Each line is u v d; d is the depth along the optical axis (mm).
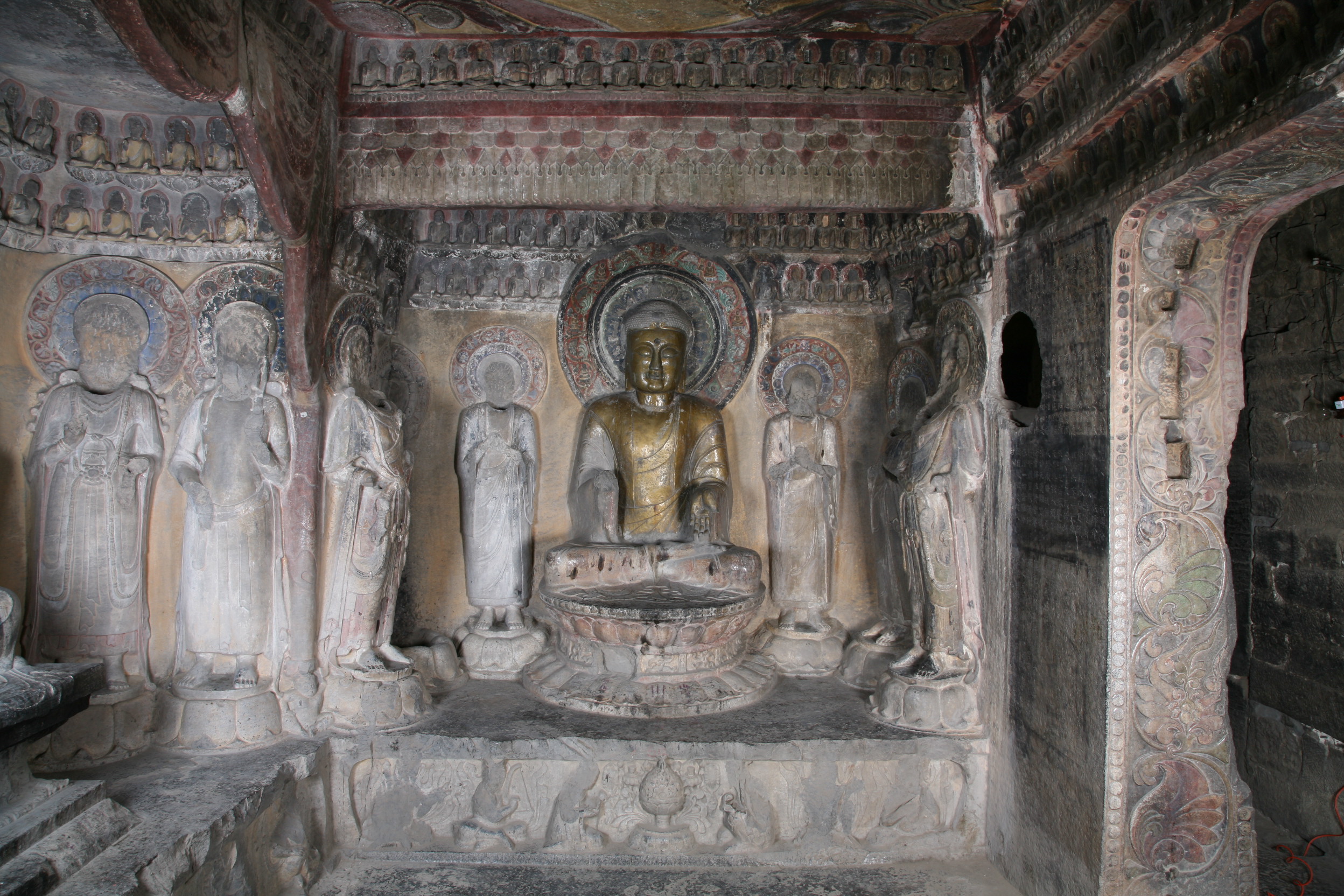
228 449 4246
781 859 4500
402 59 4402
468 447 5598
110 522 4066
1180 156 3033
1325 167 2895
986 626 4582
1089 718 3627
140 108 3982
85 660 4020
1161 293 3465
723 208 4473
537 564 5879
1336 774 4504
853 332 5859
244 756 4086
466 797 4523
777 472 5770
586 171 4438
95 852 3088
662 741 4504
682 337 5539
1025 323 4891
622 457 5574
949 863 4520
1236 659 5289
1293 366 4840
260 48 3518
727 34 4355
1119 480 3475
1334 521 4543
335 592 4559
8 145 3766
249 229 4215
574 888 4262
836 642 5684
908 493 4770
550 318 5812
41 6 3062
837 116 4469
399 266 5309
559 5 3963
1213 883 3543
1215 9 2660
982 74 4348
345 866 4391
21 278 3977
